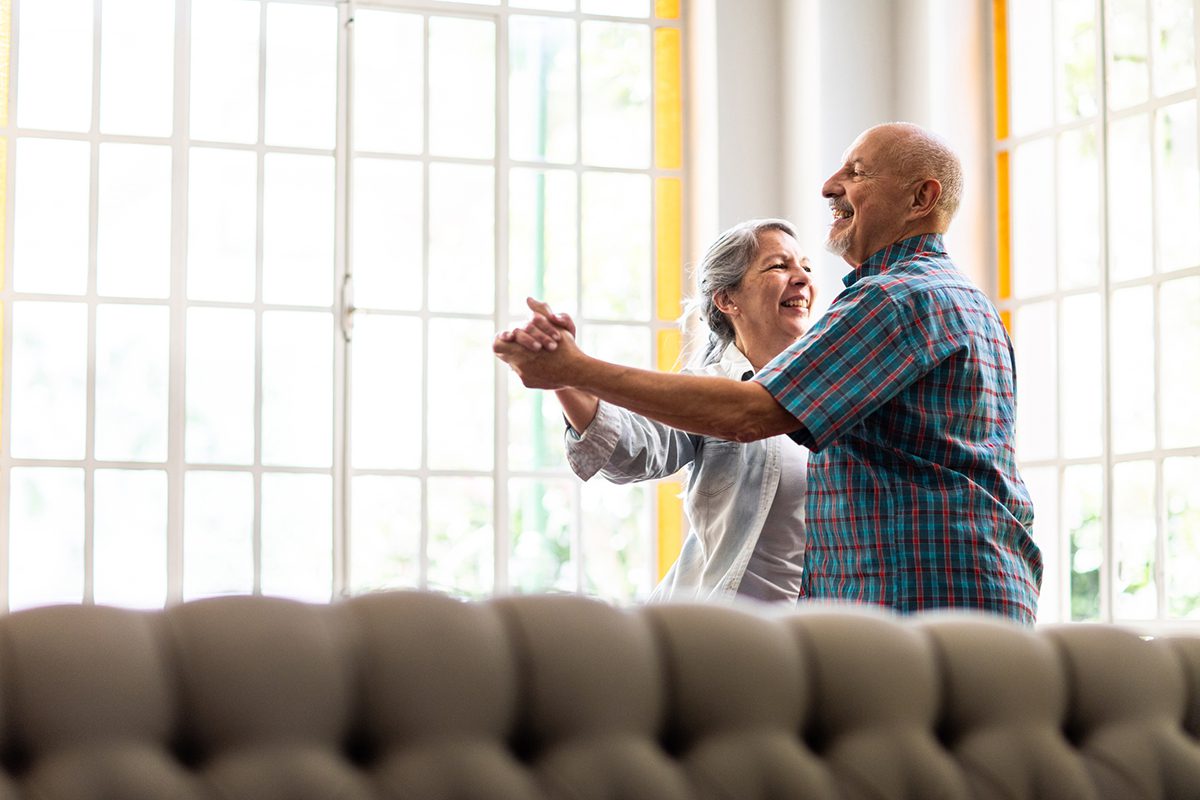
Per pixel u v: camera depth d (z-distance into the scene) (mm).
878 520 2531
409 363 5398
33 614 1370
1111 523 4824
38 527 5023
